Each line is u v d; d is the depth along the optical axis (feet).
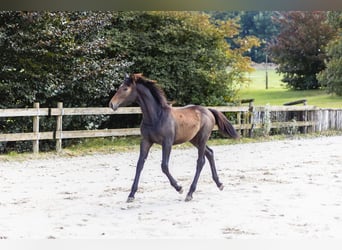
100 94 52.29
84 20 47.93
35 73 47.55
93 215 23.71
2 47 46.03
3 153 46.37
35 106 44.11
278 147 53.42
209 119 28.58
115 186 31.01
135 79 26.00
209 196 28.04
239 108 59.98
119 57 52.95
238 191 29.35
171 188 30.40
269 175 35.01
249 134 61.67
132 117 60.34
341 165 39.93
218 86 61.57
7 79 47.75
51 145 49.85
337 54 100.32
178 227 21.61
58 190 29.55
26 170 36.88
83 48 48.47
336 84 100.68
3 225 21.74
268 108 63.21
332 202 26.48
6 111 42.09
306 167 38.83
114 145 51.57
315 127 69.46
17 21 45.47
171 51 58.03
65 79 49.57
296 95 113.29
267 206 25.52
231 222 22.43
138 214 23.94
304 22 119.34
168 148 26.40
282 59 123.75
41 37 46.57
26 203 26.00
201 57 60.75
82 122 52.54
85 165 39.83
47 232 20.67
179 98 60.90
